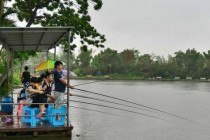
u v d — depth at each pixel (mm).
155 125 18188
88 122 18453
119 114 21984
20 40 14648
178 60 111938
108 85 65438
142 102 31562
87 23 24531
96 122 18516
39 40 14883
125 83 77812
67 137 12188
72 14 24609
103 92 44219
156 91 48219
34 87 12547
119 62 112312
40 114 12289
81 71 110062
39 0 23812
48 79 12797
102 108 25250
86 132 15547
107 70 108562
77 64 117625
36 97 12320
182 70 108562
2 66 23547
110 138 14469
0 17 20469
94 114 21609
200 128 17578
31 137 12031
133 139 14422
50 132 12164
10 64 20391
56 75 12367
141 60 114875
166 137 15133
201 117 21781
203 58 111188
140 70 110188
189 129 17281
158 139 14680
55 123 12273
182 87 61781
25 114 12375
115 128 16891
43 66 16109
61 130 12102
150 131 16438
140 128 17109
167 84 75000
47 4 24172
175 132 16328
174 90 51500
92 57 116875
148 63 111375
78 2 24656
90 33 24547
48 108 12508
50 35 13297
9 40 14492
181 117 19953
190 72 108562
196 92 47188
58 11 24656
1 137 11859
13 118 12789
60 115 12281
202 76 106812
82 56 116938
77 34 24453
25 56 26016
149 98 36062
